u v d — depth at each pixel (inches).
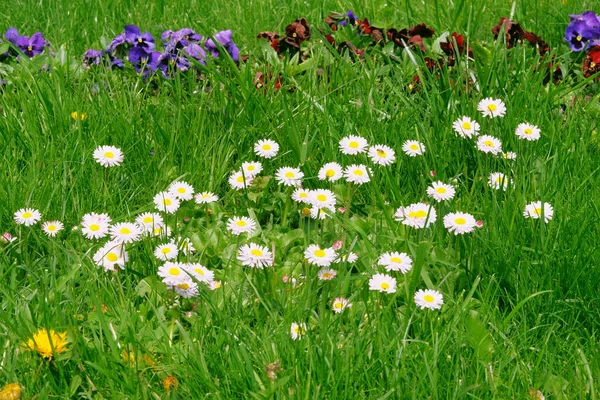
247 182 149.3
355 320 116.3
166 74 193.6
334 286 125.0
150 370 108.7
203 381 104.7
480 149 146.9
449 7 242.2
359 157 156.8
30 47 204.1
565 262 125.8
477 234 133.8
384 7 243.4
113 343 106.9
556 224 134.6
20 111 180.7
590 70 194.7
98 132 165.5
